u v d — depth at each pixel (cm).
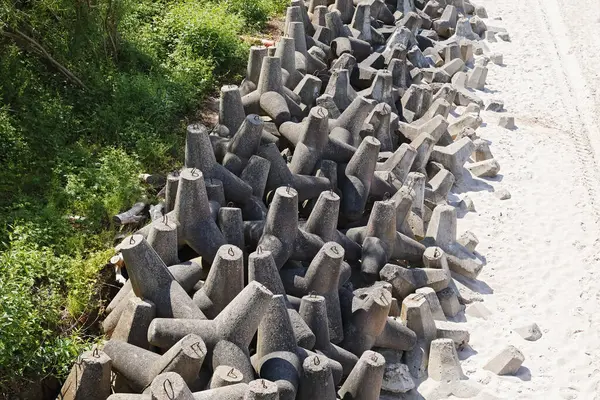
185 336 611
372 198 944
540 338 837
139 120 1024
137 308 664
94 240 812
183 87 1130
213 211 793
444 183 1052
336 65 1225
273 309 651
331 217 802
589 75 1552
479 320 855
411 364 768
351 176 912
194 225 766
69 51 1080
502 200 1102
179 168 978
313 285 735
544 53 1652
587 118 1380
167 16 1301
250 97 1037
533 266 960
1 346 620
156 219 795
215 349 632
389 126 1080
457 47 1482
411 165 1017
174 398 540
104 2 1107
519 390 754
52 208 816
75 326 715
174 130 1054
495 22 1783
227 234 784
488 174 1159
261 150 886
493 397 738
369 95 1161
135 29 1245
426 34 1550
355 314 743
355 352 738
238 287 691
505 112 1374
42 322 699
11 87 978
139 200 885
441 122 1142
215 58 1246
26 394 646
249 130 879
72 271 748
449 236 925
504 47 1661
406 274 828
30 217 797
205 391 580
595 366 799
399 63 1269
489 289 912
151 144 975
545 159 1227
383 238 846
